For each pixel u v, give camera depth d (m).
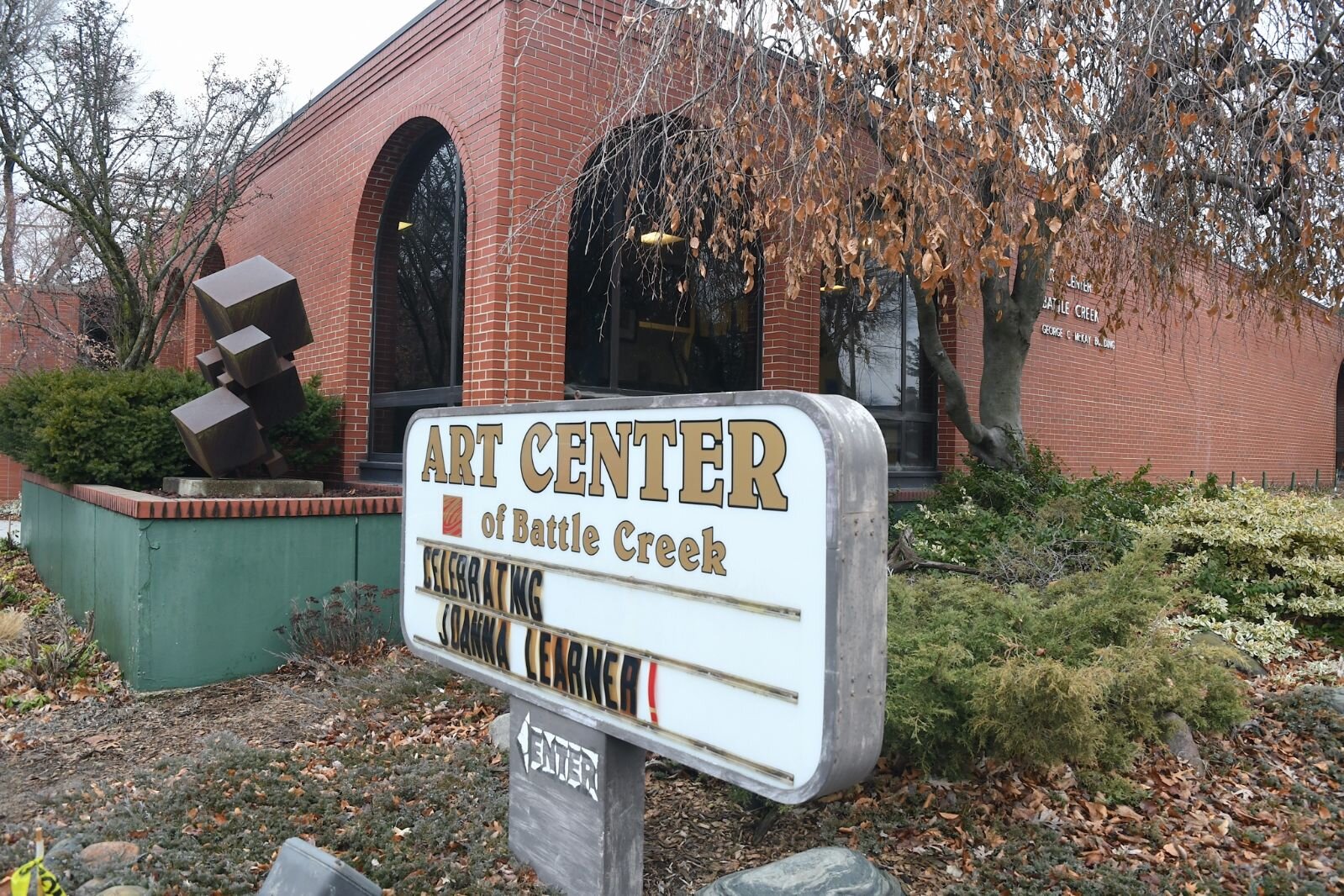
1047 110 5.94
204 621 6.23
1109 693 4.07
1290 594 7.30
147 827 3.63
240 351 6.86
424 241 9.50
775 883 2.93
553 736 3.22
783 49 6.11
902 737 3.97
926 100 6.00
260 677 6.28
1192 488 9.75
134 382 8.45
